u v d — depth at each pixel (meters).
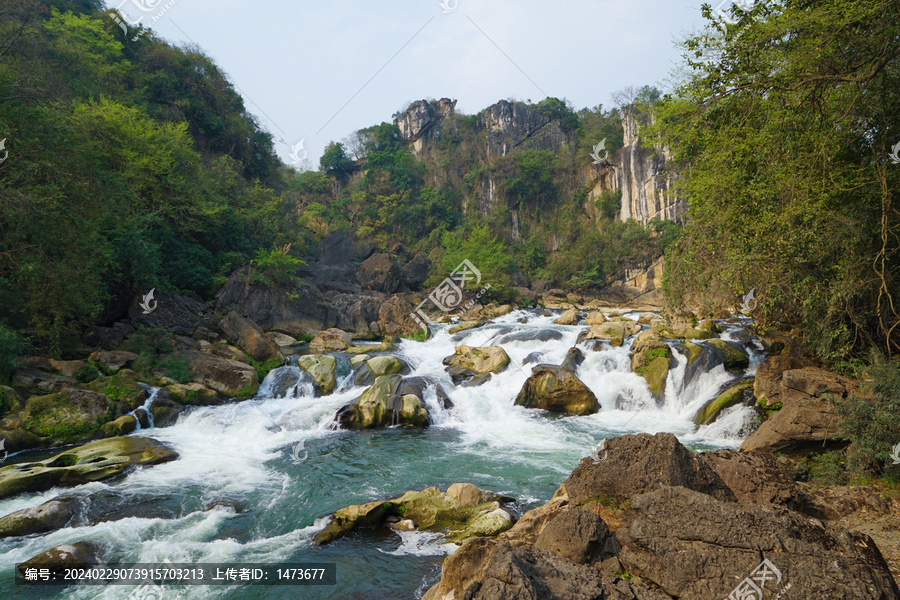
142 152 25.19
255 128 47.62
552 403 17.69
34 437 13.27
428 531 8.77
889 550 6.14
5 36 19.78
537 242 72.25
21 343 14.86
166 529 9.05
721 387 16.98
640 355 18.98
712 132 12.05
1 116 14.11
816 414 11.04
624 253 63.16
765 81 10.24
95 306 17.97
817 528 5.01
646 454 6.70
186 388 16.97
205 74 42.81
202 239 30.69
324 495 10.63
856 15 8.63
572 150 80.19
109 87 29.20
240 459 12.98
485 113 90.56
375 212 73.38
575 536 5.46
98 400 14.62
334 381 19.64
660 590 4.82
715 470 7.23
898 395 9.27
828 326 12.68
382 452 13.61
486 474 11.84
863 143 10.96
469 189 80.25
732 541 4.75
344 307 31.88
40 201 14.04
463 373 20.20
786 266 12.03
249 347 21.94
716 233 12.59
